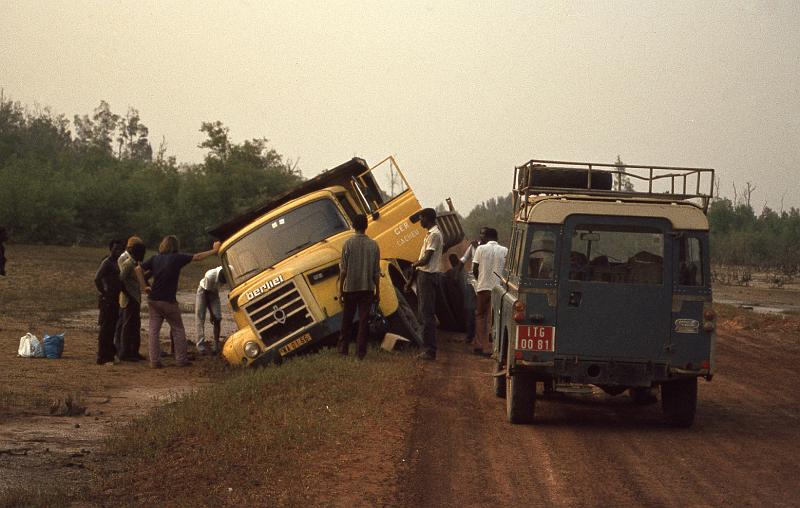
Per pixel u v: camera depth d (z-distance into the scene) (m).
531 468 8.27
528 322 9.98
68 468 8.18
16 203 79.56
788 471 8.22
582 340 9.93
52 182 85.69
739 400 12.49
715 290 45.56
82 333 20.14
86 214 84.88
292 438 9.00
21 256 55.94
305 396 11.01
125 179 98.88
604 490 7.52
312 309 14.35
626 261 9.95
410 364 13.82
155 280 15.13
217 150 84.94
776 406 12.02
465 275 18.91
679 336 9.88
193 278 43.41
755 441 9.58
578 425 10.41
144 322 22.70
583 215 9.99
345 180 17.42
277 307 14.34
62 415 10.70
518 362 9.96
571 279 9.96
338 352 14.12
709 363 9.84
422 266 14.89
